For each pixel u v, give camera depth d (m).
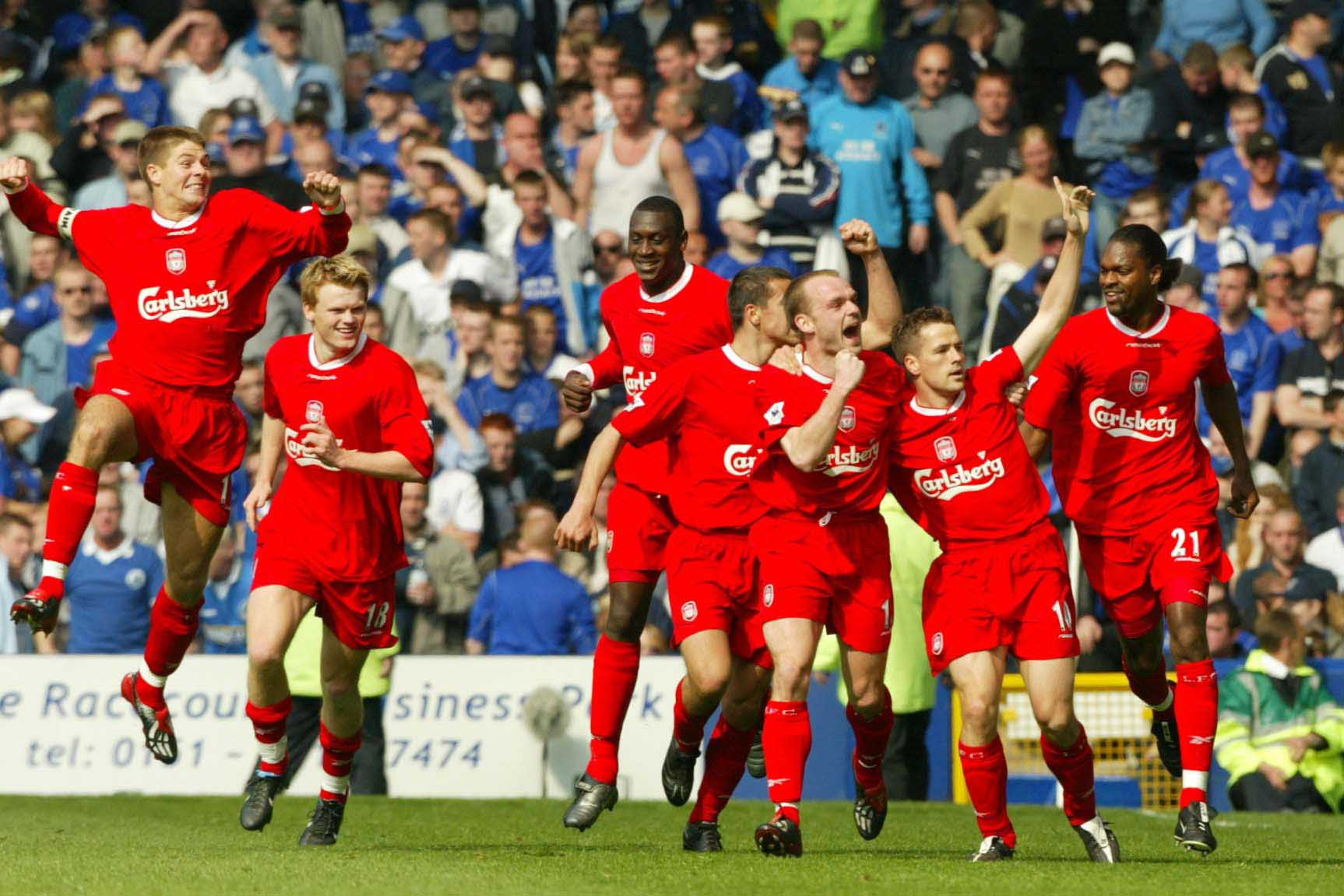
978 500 22.42
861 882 19.30
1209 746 22.86
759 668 23.81
